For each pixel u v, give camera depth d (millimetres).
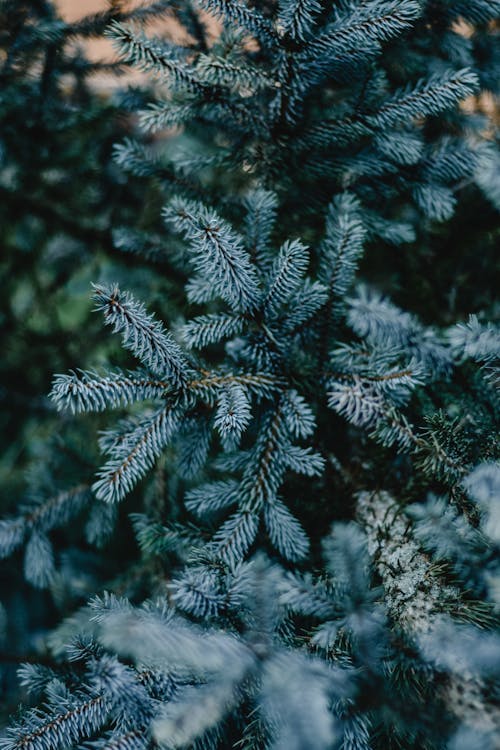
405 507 953
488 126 1049
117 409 1126
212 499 957
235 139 997
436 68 1018
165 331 940
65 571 1087
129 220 1168
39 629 1100
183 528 979
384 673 865
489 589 882
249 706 896
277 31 917
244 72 936
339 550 877
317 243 1051
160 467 1065
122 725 880
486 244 1065
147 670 888
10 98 1096
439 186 1011
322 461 937
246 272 909
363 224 1020
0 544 1066
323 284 993
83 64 1110
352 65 939
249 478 948
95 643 904
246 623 887
